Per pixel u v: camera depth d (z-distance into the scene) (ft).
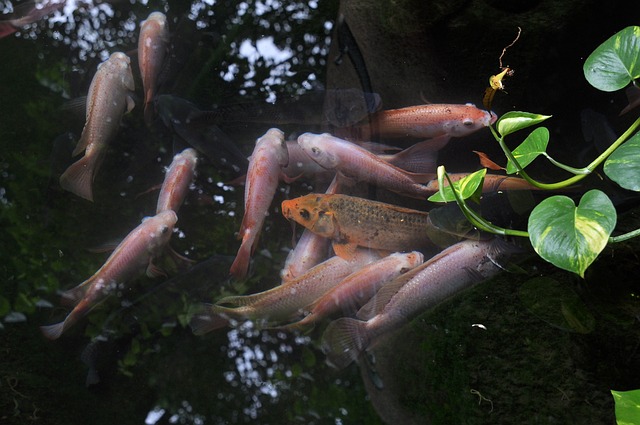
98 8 8.08
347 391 5.72
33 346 5.98
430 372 5.72
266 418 5.67
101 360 5.93
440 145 6.77
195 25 8.00
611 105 7.05
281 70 7.64
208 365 5.89
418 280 5.98
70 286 6.27
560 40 7.00
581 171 5.51
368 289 5.96
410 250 6.23
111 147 7.07
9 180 6.86
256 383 5.81
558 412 5.47
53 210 6.72
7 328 6.04
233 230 6.64
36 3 8.04
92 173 6.75
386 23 7.34
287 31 7.97
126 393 5.81
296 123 7.09
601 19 7.04
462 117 6.66
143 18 8.04
